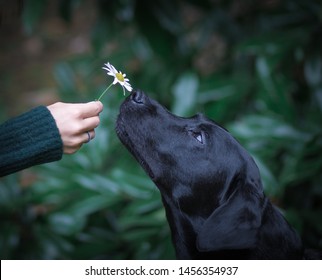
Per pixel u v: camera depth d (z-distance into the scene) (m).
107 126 3.96
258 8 4.52
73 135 2.47
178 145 2.74
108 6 4.29
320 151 3.65
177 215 2.78
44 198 3.80
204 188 2.71
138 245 3.77
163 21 4.28
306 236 3.67
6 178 3.86
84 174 3.76
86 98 4.42
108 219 4.03
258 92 4.11
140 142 2.77
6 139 2.43
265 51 3.98
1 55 6.64
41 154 2.45
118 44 5.46
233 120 4.34
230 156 2.68
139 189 3.69
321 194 3.80
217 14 4.51
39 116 2.44
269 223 2.60
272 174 3.61
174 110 4.06
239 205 2.52
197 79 4.14
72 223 3.75
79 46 6.56
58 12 4.38
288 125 3.77
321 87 3.94
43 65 6.39
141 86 4.59
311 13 4.08
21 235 3.84
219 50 5.55
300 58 4.00
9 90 6.00
